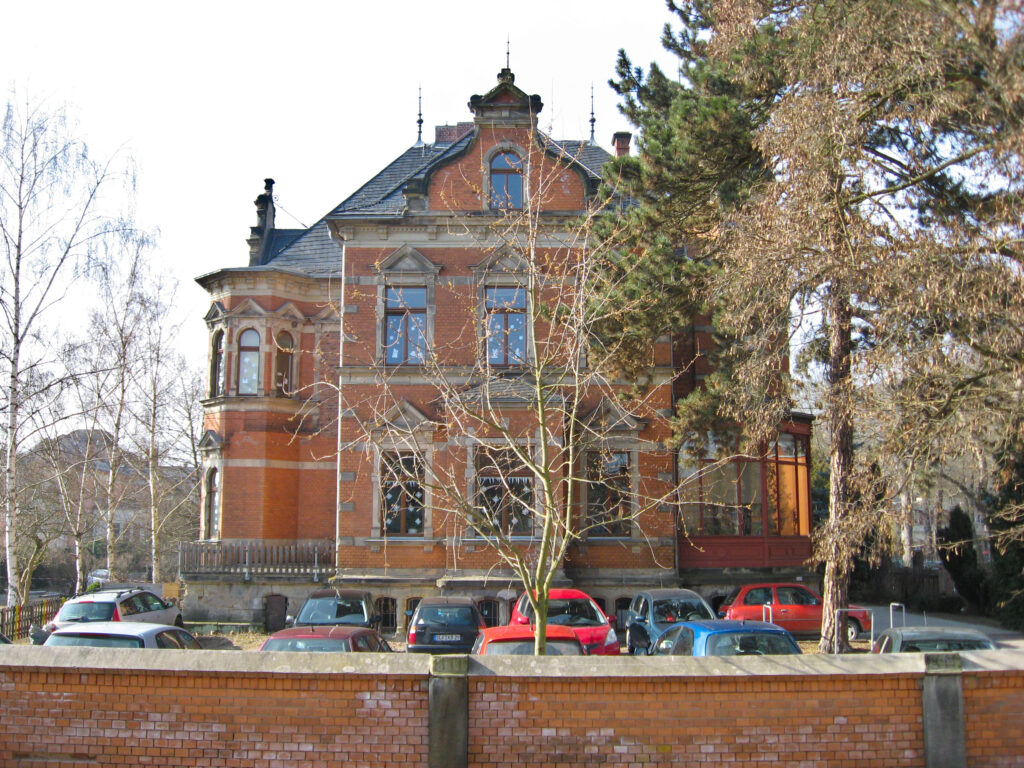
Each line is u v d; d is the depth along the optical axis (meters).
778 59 13.53
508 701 8.30
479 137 23.47
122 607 18.67
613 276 15.47
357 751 8.24
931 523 25.98
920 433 10.73
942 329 10.78
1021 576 22.89
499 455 21.22
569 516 10.06
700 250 19.03
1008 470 11.66
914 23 9.76
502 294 22.70
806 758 8.27
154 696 8.41
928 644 12.93
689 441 18.95
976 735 8.38
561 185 22.91
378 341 22.84
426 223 23.12
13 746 8.41
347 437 22.70
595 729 8.27
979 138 10.53
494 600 21.16
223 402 26.70
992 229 10.30
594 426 21.94
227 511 26.14
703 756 8.25
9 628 21.94
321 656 8.42
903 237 11.24
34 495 30.97
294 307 27.58
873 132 12.41
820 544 13.20
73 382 22.45
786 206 11.57
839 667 8.41
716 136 15.35
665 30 18.48
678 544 23.00
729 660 8.45
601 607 22.00
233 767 8.26
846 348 14.46
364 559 22.22
